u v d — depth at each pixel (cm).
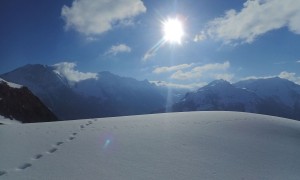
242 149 1216
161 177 873
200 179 877
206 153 1123
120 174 884
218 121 1698
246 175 941
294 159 1156
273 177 947
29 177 841
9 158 1014
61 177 848
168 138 1307
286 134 1549
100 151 1108
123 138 1305
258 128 1598
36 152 1091
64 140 1271
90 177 855
